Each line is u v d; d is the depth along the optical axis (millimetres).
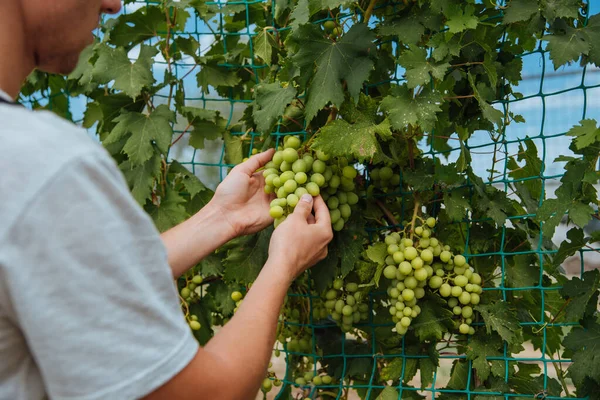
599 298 1853
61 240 727
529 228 1861
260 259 1857
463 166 1642
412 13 1711
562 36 1588
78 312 742
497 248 1867
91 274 750
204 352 915
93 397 758
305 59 1643
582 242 1605
